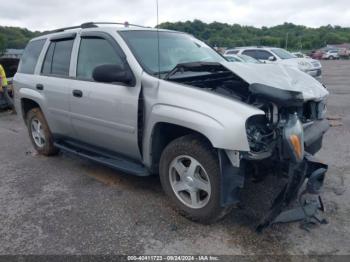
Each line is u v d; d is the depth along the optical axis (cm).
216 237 305
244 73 340
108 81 344
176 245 296
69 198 391
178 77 344
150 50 384
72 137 471
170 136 355
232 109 288
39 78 495
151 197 385
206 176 309
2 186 434
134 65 355
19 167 504
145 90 343
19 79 543
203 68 357
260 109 309
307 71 1316
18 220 347
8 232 326
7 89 963
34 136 555
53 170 485
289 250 284
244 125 279
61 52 468
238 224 324
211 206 309
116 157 414
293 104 302
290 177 287
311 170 299
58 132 488
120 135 376
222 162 291
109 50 389
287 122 294
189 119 300
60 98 449
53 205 376
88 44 420
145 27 432
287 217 300
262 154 287
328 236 301
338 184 402
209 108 296
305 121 358
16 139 672
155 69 359
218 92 336
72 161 521
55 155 549
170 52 400
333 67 2939
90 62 412
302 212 307
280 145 288
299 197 307
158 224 329
